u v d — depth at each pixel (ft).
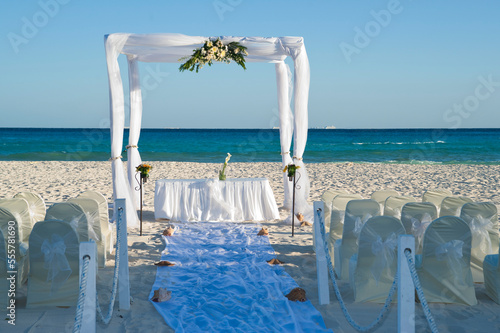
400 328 9.25
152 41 23.24
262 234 22.68
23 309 13.02
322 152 108.68
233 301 13.55
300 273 16.66
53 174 51.08
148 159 87.40
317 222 13.88
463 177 49.93
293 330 11.51
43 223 12.85
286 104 30.07
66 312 12.82
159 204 26.27
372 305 13.46
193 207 26.32
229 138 186.80
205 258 18.62
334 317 12.66
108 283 15.57
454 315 12.72
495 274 13.69
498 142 148.77
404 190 39.11
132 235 22.82
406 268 9.23
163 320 12.39
